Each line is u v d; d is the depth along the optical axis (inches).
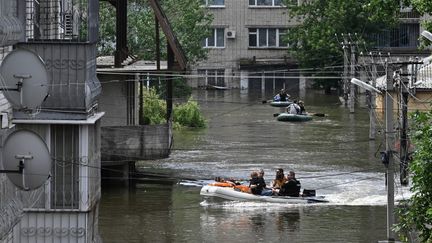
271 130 3412.9
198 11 3892.7
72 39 1379.2
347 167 2733.8
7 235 1216.2
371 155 2910.9
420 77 2650.1
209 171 2664.9
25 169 1099.3
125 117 2502.5
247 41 4835.1
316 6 4443.9
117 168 2502.5
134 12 3326.8
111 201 2311.8
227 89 4808.1
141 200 2325.3
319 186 2493.8
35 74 1121.4
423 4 1434.5
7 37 1197.1
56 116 1311.5
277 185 2394.2
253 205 2289.6
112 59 2721.5
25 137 1099.3
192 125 3481.8
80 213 1320.1
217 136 3289.9
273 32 4825.3
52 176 1318.9
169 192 2426.2
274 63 4805.6
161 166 2741.1
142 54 3250.5
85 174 1322.6
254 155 2915.8
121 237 1979.6
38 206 1314.0
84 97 1314.0
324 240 1962.4
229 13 4825.3
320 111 3924.7
